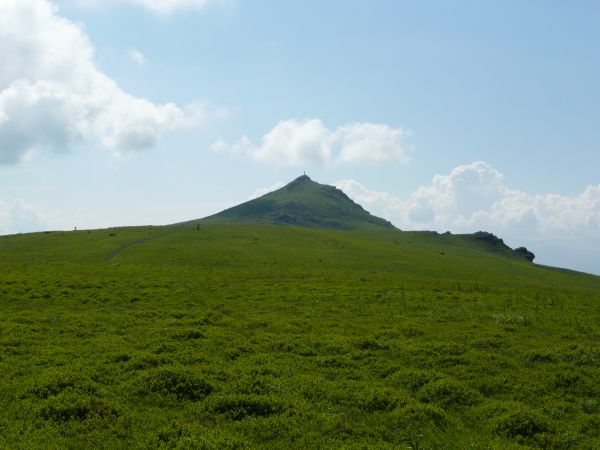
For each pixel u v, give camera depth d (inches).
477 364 1034.7
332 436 703.7
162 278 2122.3
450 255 4515.3
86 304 1576.0
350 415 777.6
